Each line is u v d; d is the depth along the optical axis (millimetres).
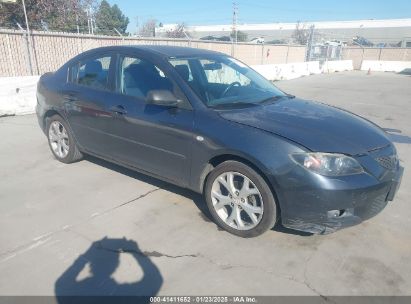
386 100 12883
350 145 3127
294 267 2969
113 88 4301
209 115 3457
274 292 2688
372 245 3295
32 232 3438
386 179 3152
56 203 4023
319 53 30422
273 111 3613
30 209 3881
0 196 4180
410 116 9828
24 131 7027
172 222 3646
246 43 20391
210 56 4484
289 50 26000
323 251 3189
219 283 2775
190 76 3830
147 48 4258
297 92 14797
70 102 4766
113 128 4246
